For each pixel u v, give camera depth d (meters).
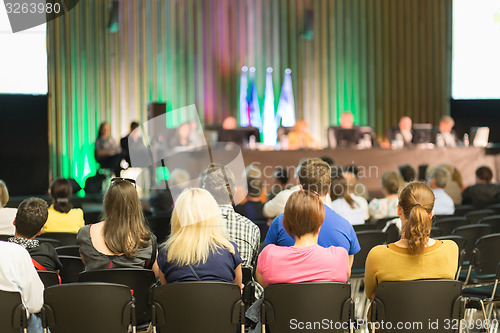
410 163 9.48
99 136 9.92
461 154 9.65
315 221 3.15
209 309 3.11
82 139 11.27
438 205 6.21
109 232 3.46
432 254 3.21
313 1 12.38
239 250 3.69
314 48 12.41
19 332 3.18
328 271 3.15
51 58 10.98
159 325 3.12
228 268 3.31
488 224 5.38
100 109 11.40
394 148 9.41
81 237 3.50
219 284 3.09
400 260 3.21
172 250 3.27
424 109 12.88
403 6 12.78
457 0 12.69
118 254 3.47
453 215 5.96
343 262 3.21
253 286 3.60
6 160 10.47
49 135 10.80
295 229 3.17
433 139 10.31
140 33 11.59
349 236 3.58
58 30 11.03
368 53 12.68
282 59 12.23
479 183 7.24
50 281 3.43
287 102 12.20
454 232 4.79
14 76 10.37
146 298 3.40
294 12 12.28
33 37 10.38
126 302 3.08
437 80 12.91
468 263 4.89
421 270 3.20
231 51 11.98
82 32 11.25
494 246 4.39
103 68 11.41
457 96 12.83
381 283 3.12
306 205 3.15
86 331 3.06
